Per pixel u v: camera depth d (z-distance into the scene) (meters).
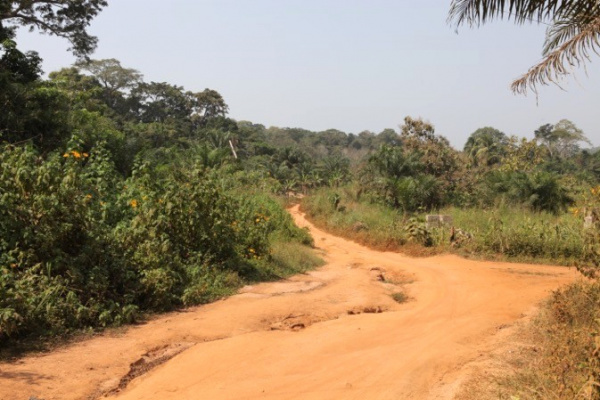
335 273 12.96
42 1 28.88
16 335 6.24
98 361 5.80
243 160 63.06
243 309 8.49
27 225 7.59
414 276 13.05
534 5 7.20
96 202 9.77
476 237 17.05
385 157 36.03
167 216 10.38
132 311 7.45
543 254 15.38
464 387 5.23
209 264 10.65
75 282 7.53
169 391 5.09
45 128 18.12
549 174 30.94
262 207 19.44
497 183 32.12
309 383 5.39
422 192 32.16
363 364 5.98
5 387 4.86
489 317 8.38
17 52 20.23
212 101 84.62
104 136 20.36
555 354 5.32
